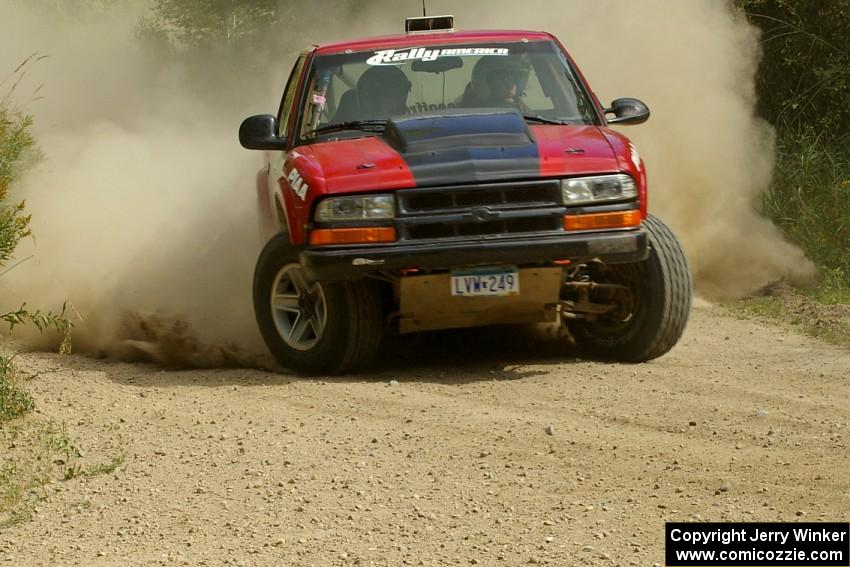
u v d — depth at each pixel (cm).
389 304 2270
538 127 2205
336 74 2338
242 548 1383
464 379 2109
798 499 1446
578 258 2011
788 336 2419
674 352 2288
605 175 2017
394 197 1972
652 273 2127
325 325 2116
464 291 2012
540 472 1586
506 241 1970
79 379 2172
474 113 2184
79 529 1472
